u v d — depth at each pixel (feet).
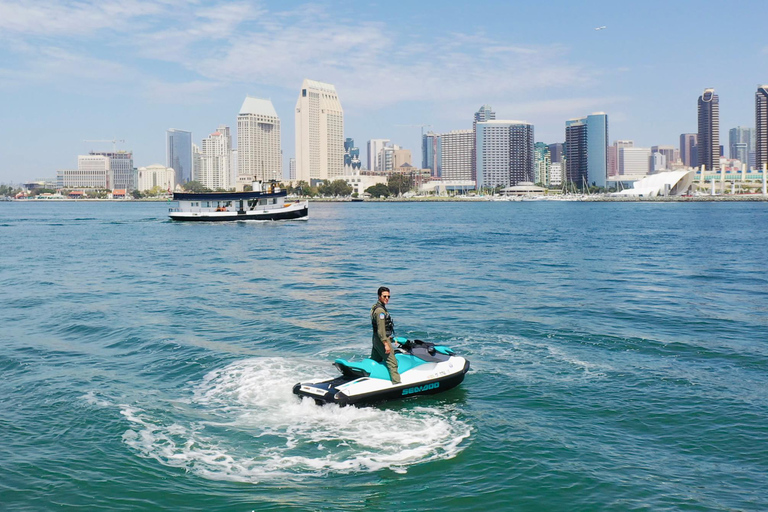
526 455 34.60
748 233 247.91
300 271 126.72
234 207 339.57
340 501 29.66
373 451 35.01
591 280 110.11
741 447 35.86
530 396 44.19
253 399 43.09
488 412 41.04
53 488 30.81
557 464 33.58
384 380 41.96
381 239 226.58
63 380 48.39
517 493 30.42
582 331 65.51
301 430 37.76
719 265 134.41
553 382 47.37
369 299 88.84
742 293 93.76
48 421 39.50
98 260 152.87
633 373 49.83
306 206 356.79
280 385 45.88
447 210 640.17
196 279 113.70
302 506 29.17
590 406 42.29
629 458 34.45
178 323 70.85
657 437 37.35
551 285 103.55
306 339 61.98
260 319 73.15
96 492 30.42
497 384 46.78
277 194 345.51
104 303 85.81
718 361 53.83
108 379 48.65
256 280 111.96
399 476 32.17
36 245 203.51
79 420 39.55
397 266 135.74
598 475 32.35
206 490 30.68
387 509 29.01
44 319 74.28
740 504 29.53
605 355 55.62
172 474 32.30
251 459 34.01
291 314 76.54
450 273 122.11
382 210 645.51
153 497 29.96
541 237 233.35
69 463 33.53
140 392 45.21
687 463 33.86
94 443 36.06
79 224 351.05
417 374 43.21
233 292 96.17
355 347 58.18
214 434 37.19
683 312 77.30
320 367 50.72
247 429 37.91
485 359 54.03
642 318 73.20
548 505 29.43
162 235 250.98
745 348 58.23
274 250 180.45
